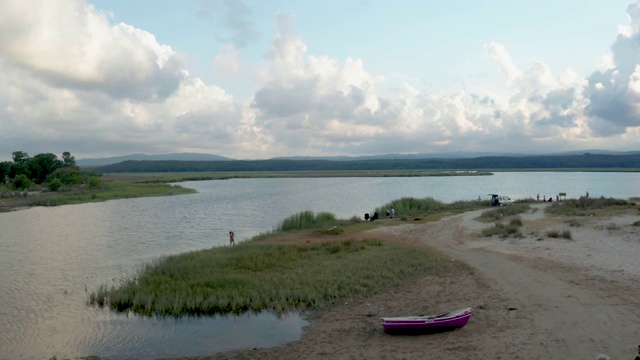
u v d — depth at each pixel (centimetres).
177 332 2070
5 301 2580
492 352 1672
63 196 10944
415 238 4359
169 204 9669
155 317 2267
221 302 2361
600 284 2481
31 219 7025
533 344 1720
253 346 1889
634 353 1592
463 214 6181
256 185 18188
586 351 1630
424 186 15575
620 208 5769
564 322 1931
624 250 3319
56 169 14862
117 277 3167
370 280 2717
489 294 2433
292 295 2470
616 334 1770
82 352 1881
